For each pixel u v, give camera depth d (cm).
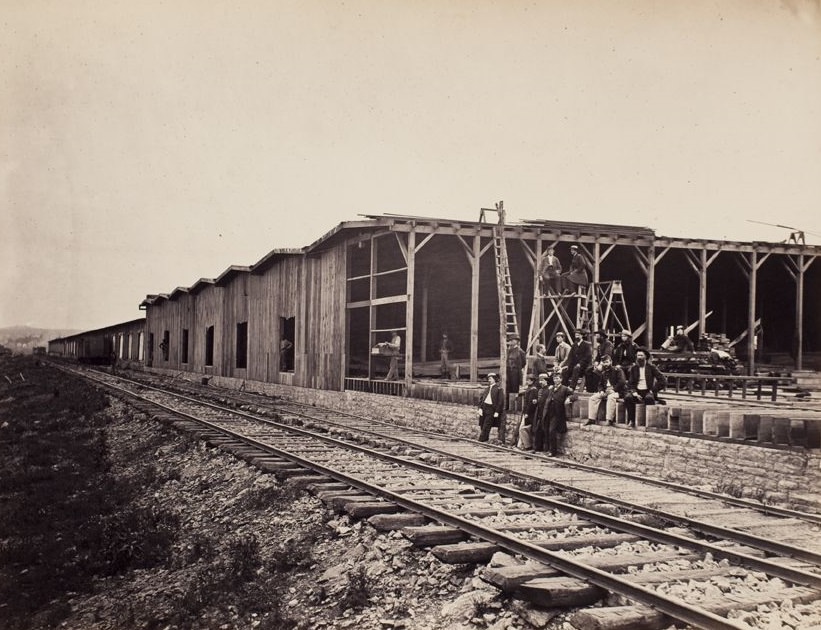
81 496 1166
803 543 718
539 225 2131
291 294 2712
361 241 2205
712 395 1755
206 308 3816
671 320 2933
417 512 790
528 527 732
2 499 1170
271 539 829
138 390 2611
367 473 1033
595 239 2172
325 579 691
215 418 1748
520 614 544
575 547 675
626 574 594
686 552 664
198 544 852
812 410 1266
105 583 821
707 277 2819
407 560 681
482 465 1144
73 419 1942
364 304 2181
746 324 2927
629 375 1275
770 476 950
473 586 605
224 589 718
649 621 500
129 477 1273
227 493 1034
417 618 588
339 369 2281
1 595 805
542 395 1359
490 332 2755
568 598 539
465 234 1995
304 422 1709
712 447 1043
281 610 654
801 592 565
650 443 1153
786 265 2381
